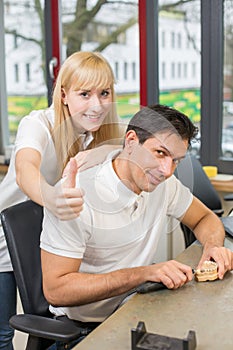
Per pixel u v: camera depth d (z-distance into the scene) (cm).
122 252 150
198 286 134
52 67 339
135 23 312
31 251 161
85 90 163
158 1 304
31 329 130
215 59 294
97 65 165
